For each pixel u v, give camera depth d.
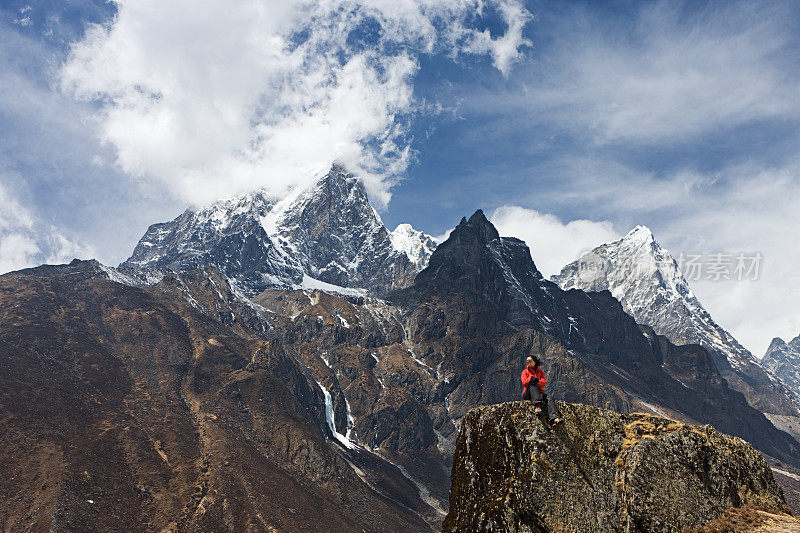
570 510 18.33
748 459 19.22
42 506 164.50
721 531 17.61
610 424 19.89
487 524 18.69
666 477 18.56
